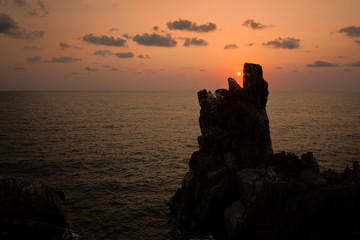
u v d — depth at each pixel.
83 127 84.25
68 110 144.25
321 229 19.19
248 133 24.14
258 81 24.88
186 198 24.56
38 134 68.62
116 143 60.97
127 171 40.75
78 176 37.97
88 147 56.06
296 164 22.53
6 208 11.66
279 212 19.88
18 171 39.09
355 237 18.09
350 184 19.50
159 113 137.88
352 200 18.78
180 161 46.78
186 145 60.06
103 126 87.75
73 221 25.61
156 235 23.56
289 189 19.67
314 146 56.72
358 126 85.69
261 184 19.94
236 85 25.64
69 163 43.94
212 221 23.64
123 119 108.62
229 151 23.89
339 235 18.58
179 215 24.95
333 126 85.56
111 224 25.27
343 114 125.12
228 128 24.19
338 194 18.92
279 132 73.62
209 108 25.02
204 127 25.64
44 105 178.12
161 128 85.44
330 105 194.62
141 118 113.25
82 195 31.55
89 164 43.84
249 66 25.25
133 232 24.06
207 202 23.06
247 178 21.20
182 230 24.12
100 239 22.91
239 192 23.33
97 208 28.39
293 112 135.12
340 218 18.98
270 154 24.78
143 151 53.66
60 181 35.84
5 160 43.84
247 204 20.27
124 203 29.70
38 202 12.61
